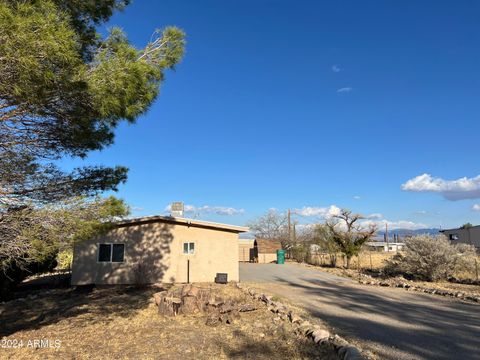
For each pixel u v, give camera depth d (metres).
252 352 6.26
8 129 6.36
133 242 17.23
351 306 11.03
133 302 11.69
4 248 6.07
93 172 7.79
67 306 11.15
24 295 13.85
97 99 5.74
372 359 5.74
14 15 4.59
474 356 6.02
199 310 9.69
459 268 18.08
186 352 6.33
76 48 5.28
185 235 17.86
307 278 20.27
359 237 27.83
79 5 6.28
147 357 6.10
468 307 11.02
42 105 5.66
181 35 7.12
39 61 4.82
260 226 53.25
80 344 6.94
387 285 16.95
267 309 10.02
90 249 17.09
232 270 18.30
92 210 6.85
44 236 6.28
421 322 8.70
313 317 9.18
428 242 18.22
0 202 6.43
